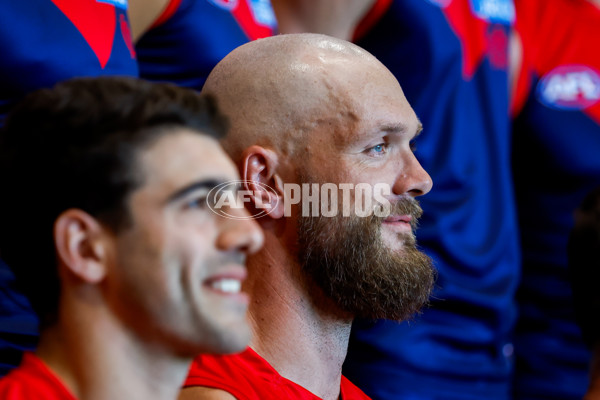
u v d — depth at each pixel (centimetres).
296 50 475
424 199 793
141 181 289
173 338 291
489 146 851
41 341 304
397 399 729
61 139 287
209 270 295
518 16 944
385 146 472
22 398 288
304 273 468
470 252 800
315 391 475
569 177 936
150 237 288
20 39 509
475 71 853
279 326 468
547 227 938
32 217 291
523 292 934
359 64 473
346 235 458
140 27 654
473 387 782
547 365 912
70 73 527
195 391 431
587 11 979
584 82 951
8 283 480
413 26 795
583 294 542
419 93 802
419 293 473
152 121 294
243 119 469
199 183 295
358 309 464
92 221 288
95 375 290
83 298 291
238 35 689
